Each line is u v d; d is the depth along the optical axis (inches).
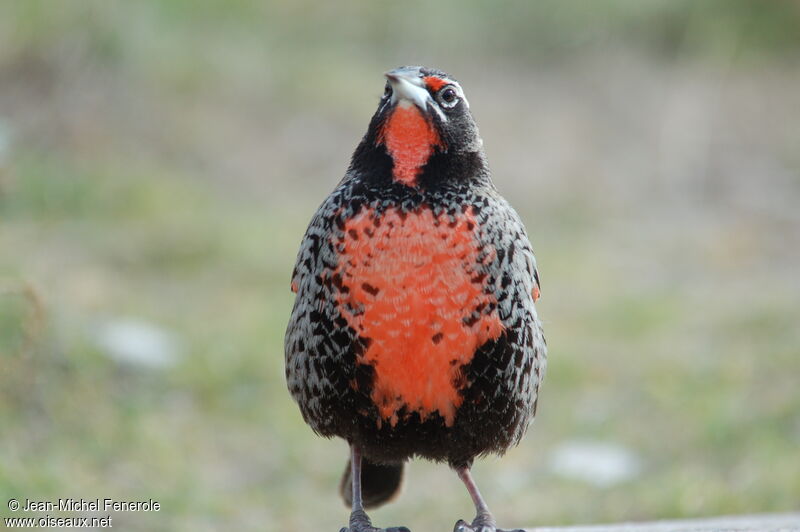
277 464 401.1
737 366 472.4
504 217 244.4
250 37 813.2
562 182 714.8
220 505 362.9
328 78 773.3
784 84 853.2
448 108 243.8
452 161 242.7
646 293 572.4
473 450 255.4
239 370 450.6
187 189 630.5
